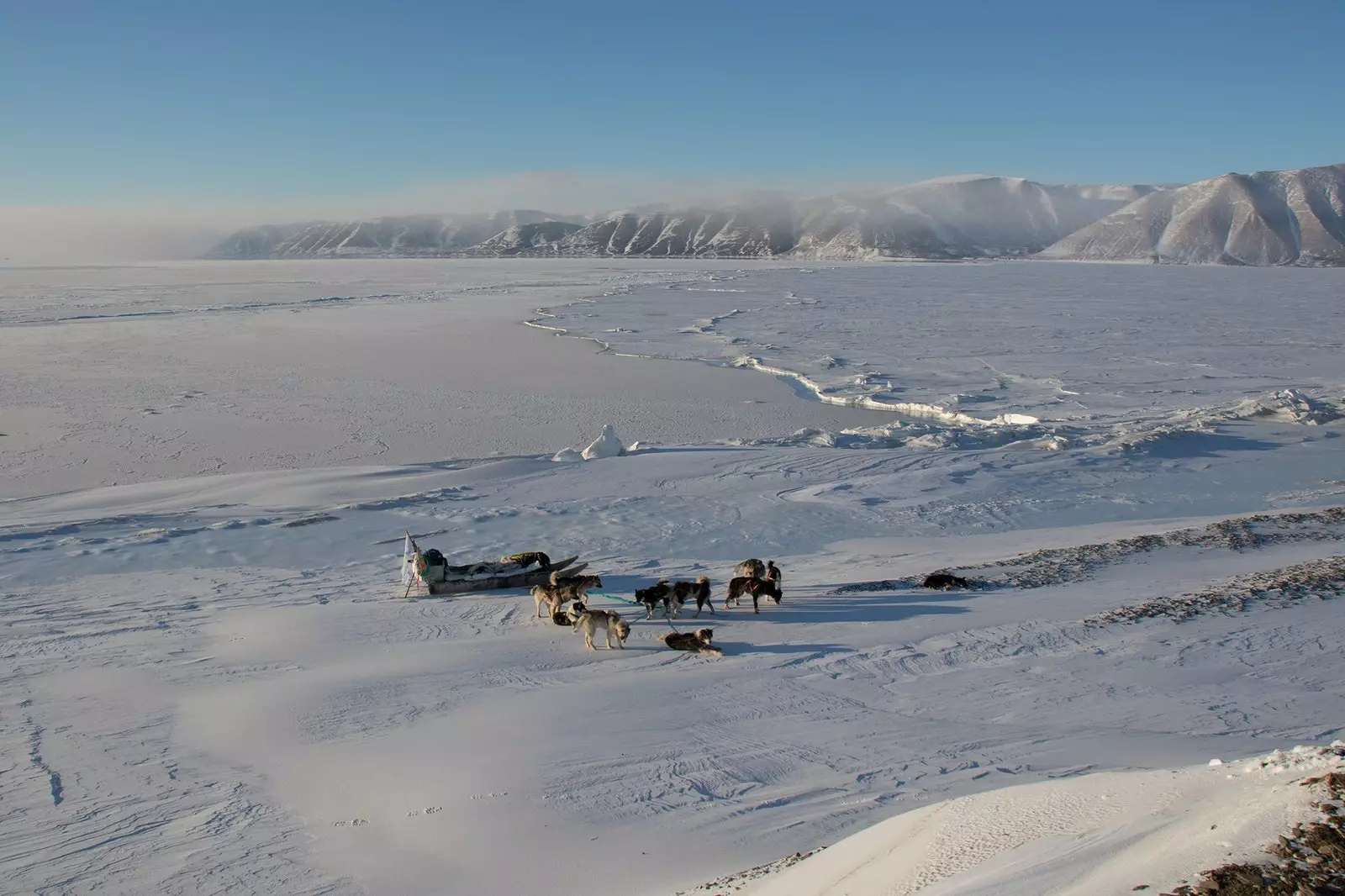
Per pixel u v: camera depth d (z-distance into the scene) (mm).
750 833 5496
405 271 183125
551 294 103438
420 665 9477
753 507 18859
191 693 8570
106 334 60188
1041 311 80500
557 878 5000
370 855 5379
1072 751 6852
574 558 14070
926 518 18281
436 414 35031
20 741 7352
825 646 10023
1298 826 3059
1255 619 10375
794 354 52969
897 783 6289
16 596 12812
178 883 5078
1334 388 38844
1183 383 41500
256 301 91312
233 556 15445
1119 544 14945
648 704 8219
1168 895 2850
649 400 38594
